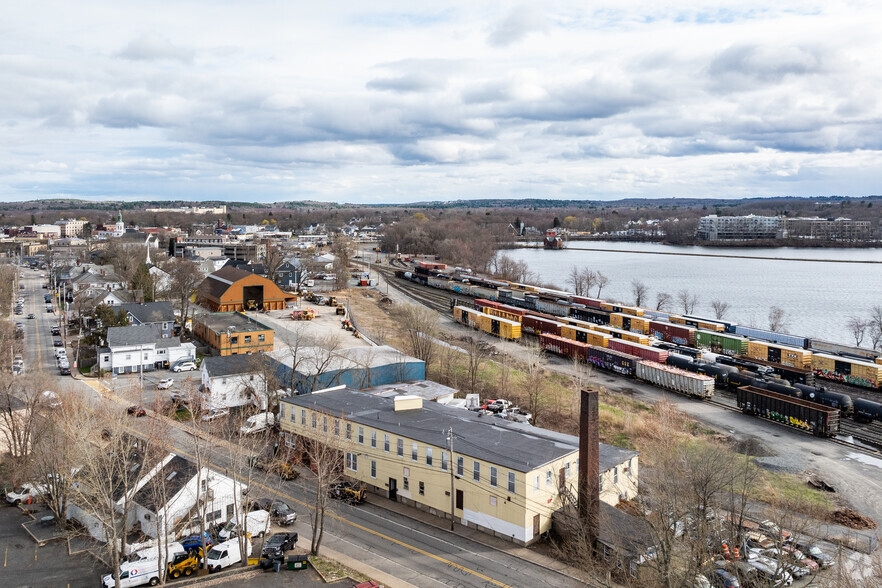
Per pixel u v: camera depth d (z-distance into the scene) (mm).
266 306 154125
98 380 95625
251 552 50281
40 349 116188
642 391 101188
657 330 137500
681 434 78125
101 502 45969
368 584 44312
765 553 49031
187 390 80625
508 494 52094
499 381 101125
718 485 51812
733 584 43562
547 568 47719
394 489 61062
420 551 50531
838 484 66312
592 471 49750
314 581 45531
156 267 169375
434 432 60438
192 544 49531
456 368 107125
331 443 58812
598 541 48656
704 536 42406
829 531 55156
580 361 119188
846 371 103688
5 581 45062
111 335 101500
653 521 47875
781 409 84875
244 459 65500
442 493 56938
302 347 95562
